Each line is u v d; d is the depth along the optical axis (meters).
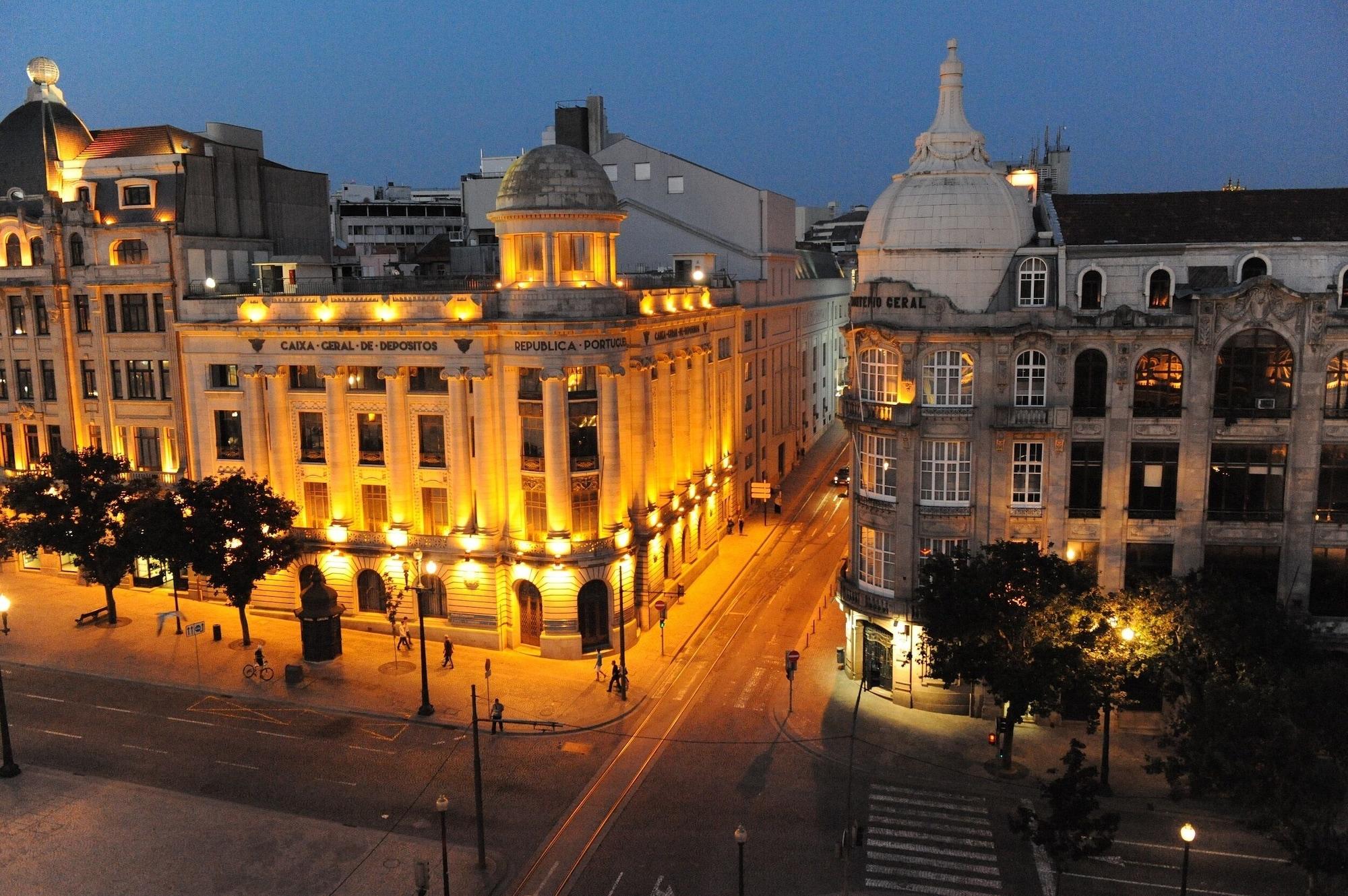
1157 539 50.34
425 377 63.00
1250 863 39.94
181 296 69.06
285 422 65.44
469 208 106.38
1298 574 49.44
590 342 59.41
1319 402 48.19
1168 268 49.72
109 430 72.56
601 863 40.38
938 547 52.03
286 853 40.53
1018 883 38.91
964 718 52.69
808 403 121.88
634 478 64.81
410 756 49.19
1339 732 34.59
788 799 45.12
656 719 53.41
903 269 51.81
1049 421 49.59
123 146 74.94
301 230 83.00
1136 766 47.28
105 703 54.78
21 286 72.38
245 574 60.38
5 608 53.56
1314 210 51.53
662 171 97.69
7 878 38.50
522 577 61.72
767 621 67.75
